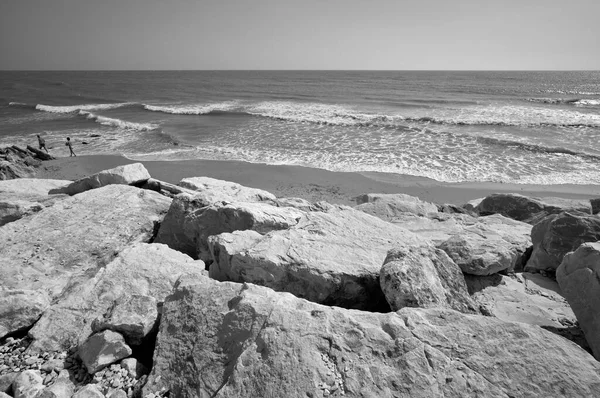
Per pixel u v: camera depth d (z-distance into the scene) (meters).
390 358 3.17
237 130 26.48
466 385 2.96
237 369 3.14
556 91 52.81
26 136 25.16
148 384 3.32
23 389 3.42
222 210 6.32
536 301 4.98
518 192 14.17
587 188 14.30
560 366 3.09
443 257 5.02
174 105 41.25
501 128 24.70
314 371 3.07
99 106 40.31
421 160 18.33
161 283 5.02
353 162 18.33
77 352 3.93
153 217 7.51
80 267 5.79
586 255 4.11
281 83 78.00
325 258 5.08
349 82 79.12
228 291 3.98
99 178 9.11
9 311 4.30
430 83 72.25
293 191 14.76
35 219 6.95
